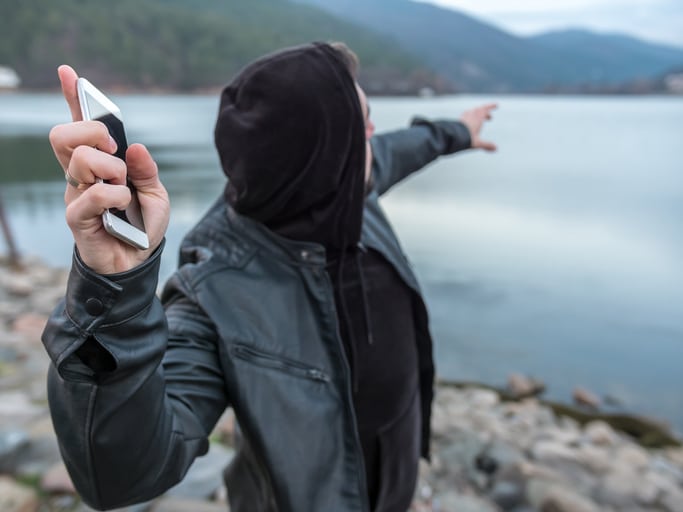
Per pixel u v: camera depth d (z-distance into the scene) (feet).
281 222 3.91
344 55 4.02
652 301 32.65
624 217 57.88
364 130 3.89
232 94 3.91
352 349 4.15
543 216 57.77
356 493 3.77
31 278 30.50
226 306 3.67
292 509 3.57
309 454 3.64
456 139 6.56
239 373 3.56
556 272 37.99
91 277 2.41
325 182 3.72
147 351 2.62
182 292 3.73
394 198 66.95
